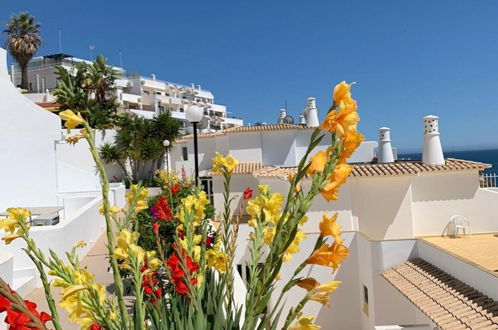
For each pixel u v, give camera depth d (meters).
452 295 9.78
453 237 14.62
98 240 16.97
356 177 14.80
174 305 2.91
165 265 3.06
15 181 18.31
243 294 5.76
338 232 1.53
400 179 15.09
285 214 1.48
